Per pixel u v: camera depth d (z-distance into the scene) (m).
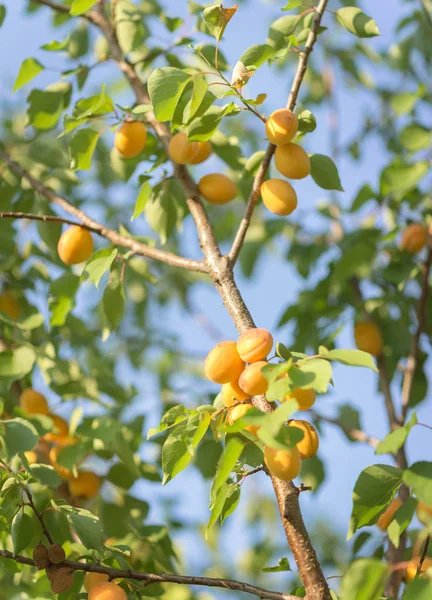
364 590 2.70
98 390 3.36
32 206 3.42
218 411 2.78
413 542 3.16
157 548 3.17
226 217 4.09
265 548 4.25
